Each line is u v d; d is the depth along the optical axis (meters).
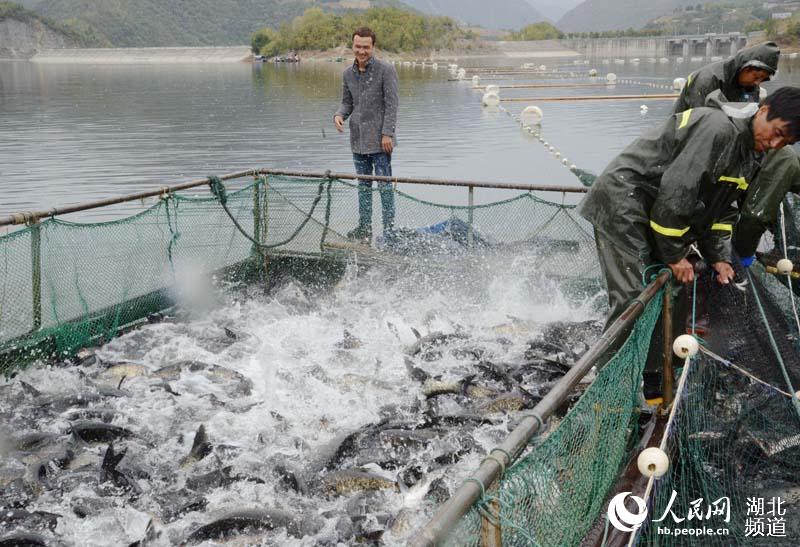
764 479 4.29
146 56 131.00
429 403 6.04
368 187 8.90
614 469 3.78
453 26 105.31
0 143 21.72
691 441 4.35
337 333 7.64
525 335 7.30
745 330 4.62
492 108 29.14
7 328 6.62
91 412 5.93
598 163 16.97
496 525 2.38
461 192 13.99
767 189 5.33
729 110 4.05
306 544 4.44
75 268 7.06
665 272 4.32
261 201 8.94
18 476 5.11
